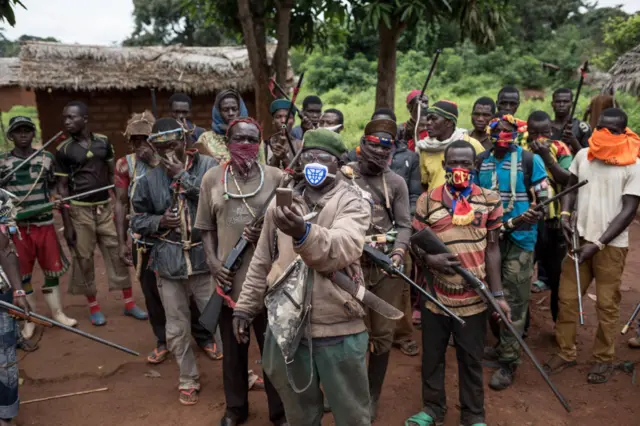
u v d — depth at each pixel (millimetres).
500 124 3887
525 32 38750
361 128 20234
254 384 3961
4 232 3297
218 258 3299
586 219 3934
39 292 5961
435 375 3430
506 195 3941
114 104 10984
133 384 4086
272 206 2656
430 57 32250
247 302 2703
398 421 3596
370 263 3326
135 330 5023
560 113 5570
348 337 2453
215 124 4648
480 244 3223
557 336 4219
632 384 3988
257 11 7336
